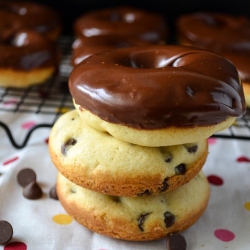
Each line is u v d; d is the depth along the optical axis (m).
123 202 0.29
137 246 0.28
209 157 0.37
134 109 0.25
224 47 0.48
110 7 0.57
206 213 0.31
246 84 0.41
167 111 0.25
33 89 0.45
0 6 0.54
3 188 0.32
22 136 0.38
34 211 0.30
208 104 0.25
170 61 0.29
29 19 0.50
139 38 0.47
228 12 0.56
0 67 0.41
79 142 0.28
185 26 0.52
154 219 0.28
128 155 0.27
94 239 0.29
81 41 0.44
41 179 0.33
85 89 0.26
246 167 0.35
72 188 0.30
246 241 0.29
